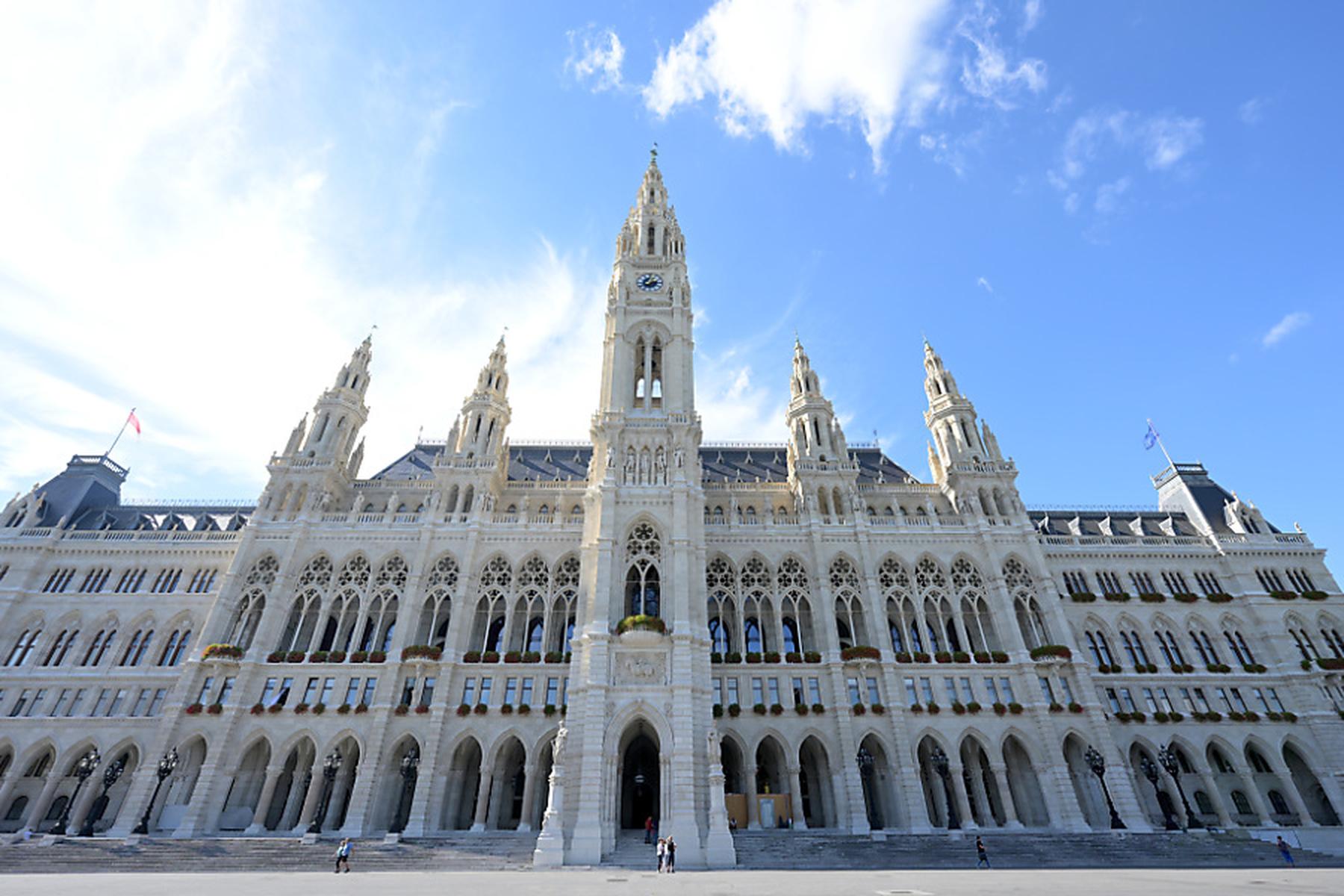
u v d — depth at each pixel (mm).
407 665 52531
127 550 61594
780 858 38781
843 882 27219
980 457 67688
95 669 55344
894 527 62875
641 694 46281
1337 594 61656
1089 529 69625
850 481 65250
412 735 49781
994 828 49000
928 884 25641
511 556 58594
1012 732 52531
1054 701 53531
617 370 64062
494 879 29578
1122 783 49969
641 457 59188
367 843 41344
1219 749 55000
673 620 49562
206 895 20906
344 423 68125
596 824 40812
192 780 48781
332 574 57344
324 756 48844
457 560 58188
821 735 51719
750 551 60656
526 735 49906
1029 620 58562
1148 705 56594
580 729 45281
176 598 58938
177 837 43656
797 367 75125
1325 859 40594
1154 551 64750
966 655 55844
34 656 55812
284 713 50219
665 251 76312
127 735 52062
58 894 21281
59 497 68125
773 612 58406
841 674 53875
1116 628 60562
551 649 55312
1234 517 67062
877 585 58906
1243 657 59438
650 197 81125
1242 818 52781
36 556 60188
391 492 67125
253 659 51938
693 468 59000
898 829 48719
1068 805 49062
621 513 55562
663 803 43219
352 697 51531
